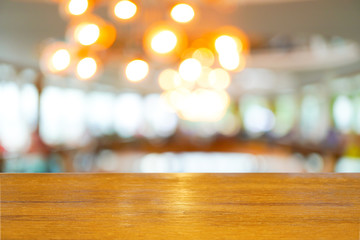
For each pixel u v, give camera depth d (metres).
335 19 6.39
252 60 12.70
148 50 3.72
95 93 14.48
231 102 21.28
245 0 5.62
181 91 7.45
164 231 0.30
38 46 8.32
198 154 5.44
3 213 0.34
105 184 0.47
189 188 0.45
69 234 0.29
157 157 5.36
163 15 4.00
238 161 5.04
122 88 15.79
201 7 5.82
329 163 5.71
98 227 0.31
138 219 0.33
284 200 0.40
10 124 8.85
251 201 0.39
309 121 16.38
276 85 17.27
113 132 12.88
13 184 0.46
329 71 12.77
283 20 6.50
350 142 9.67
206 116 11.70
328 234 0.29
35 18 6.18
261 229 0.31
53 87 11.35
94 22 3.43
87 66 3.91
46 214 0.34
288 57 12.59
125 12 3.07
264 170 5.40
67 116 12.36
